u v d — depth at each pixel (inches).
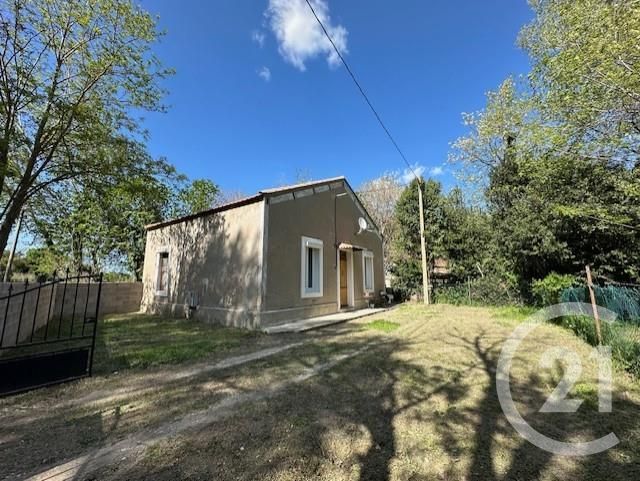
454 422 110.0
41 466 83.4
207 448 92.6
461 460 87.5
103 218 438.9
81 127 286.7
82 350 160.2
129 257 609.9
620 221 277.1
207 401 128.5
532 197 354.9
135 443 95.4
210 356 200.5
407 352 205.2
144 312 446.0
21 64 252.1
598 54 212.5
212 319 335.9
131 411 119.0
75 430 104.1
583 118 251.6
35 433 102.2
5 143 244.8
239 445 94.4
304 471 82.0
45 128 282.2
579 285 295.0
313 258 378.0
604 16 209.2
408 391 138.9
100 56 280.2
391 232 866.8
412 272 587.5
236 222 331.0
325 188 408.8
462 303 498.6
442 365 176.6
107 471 81.2
